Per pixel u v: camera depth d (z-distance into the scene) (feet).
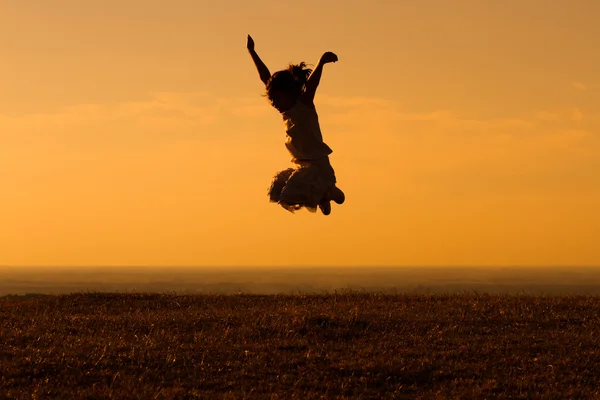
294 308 81.15
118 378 54.39
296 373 56.39
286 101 43.39
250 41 44.45
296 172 43.19
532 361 59.11
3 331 68.28
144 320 74.13
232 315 75.66
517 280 638.94
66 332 69.21
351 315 73.87
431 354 60.85
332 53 43.83
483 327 70.18
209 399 50.52
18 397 50.19
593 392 52.60
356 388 53.21
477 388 53.26
